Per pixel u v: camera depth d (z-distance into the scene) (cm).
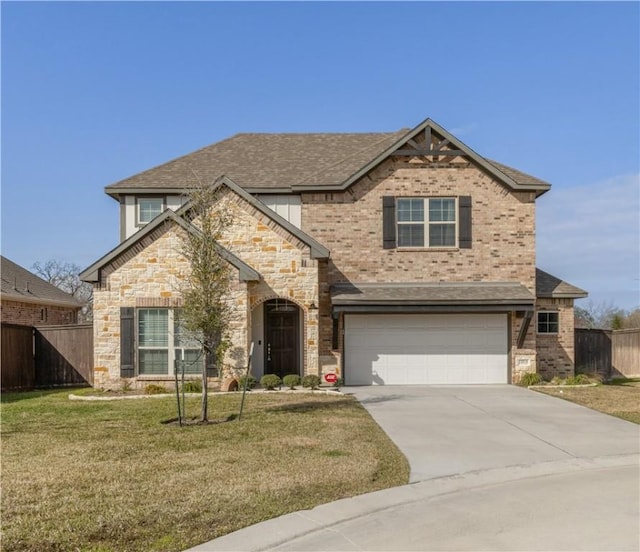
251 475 835
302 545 613
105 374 1820
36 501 717
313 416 1312
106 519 656
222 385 1775
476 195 2053
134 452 970
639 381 2350
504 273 2045
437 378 2009
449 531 658
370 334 2014
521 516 709
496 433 1182
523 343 2011
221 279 1324
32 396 1745
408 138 2039
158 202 2125
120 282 1823
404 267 2041
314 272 1889
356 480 826
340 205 2052
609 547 611
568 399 1631
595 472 920
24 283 2955
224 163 2298
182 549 586
